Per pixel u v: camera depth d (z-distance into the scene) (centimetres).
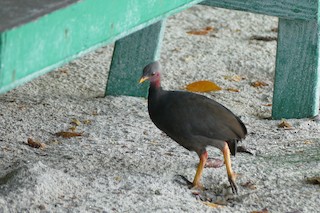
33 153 947
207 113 855
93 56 1310
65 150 957
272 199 852
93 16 672
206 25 1466
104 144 978
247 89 1200
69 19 647
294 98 1089
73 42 656
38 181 830
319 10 1050
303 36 1070
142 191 847
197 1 854
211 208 827
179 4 806
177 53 1316
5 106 1088
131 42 1132
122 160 933
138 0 728
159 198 835
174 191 858
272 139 1011
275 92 1097
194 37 1397
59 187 835
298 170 920
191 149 874
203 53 1324
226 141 877
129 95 1150
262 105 1144
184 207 819
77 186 845
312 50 1069
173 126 857
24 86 1171
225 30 1441
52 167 900
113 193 838
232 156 953
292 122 1069
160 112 862
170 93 869
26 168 852
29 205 802
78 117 1065
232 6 1069
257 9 1061
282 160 947
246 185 883
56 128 1026
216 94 1173
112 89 1154
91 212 794
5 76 591
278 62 1088
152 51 1124
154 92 870
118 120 1056
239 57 1309
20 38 600
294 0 1049
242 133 872
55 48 638
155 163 928
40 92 1155
